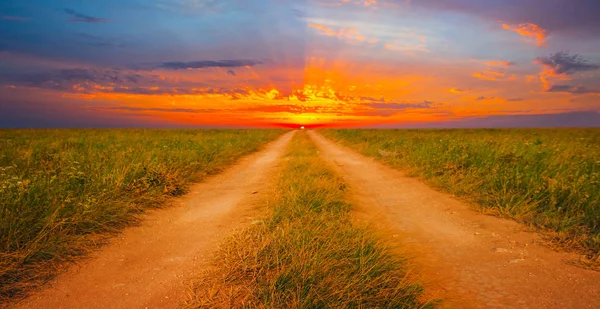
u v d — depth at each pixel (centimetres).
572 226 481
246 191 809
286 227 447
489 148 995
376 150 1599
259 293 309
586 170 676
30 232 410
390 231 491
